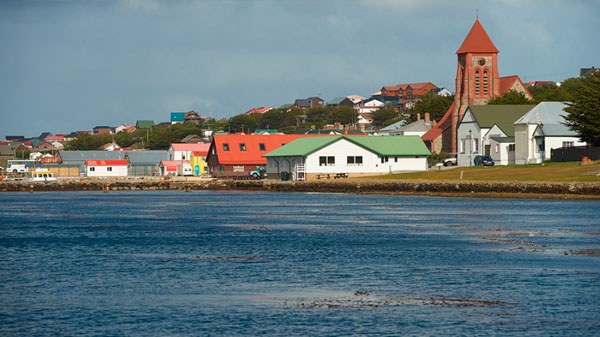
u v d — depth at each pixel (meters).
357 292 67.50
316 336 53.91
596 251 90.12
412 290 68.00
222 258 87.94
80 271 79.38
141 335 54.44
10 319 58.84
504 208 157.00
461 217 138.50
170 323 57.50
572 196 178.25
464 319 57.81
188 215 156.38
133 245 101.50
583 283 69.88
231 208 176.88
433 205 172.62
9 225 135.50
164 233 117.31
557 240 101.19
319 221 136.00
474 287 68.81
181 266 82.12
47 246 101.25
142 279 74.31
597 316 58.00
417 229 118.50
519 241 100.50
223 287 70.06
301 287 69.88
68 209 184.38
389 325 56.41
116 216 156.62
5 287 70.62
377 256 88.25
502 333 54.03
